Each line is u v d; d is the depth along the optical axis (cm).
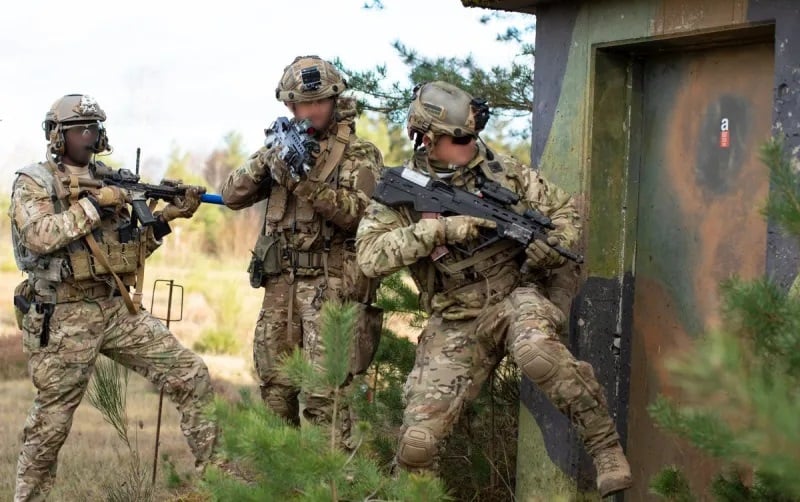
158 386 532
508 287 426
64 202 504
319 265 517
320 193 493
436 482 308
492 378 548
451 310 430
